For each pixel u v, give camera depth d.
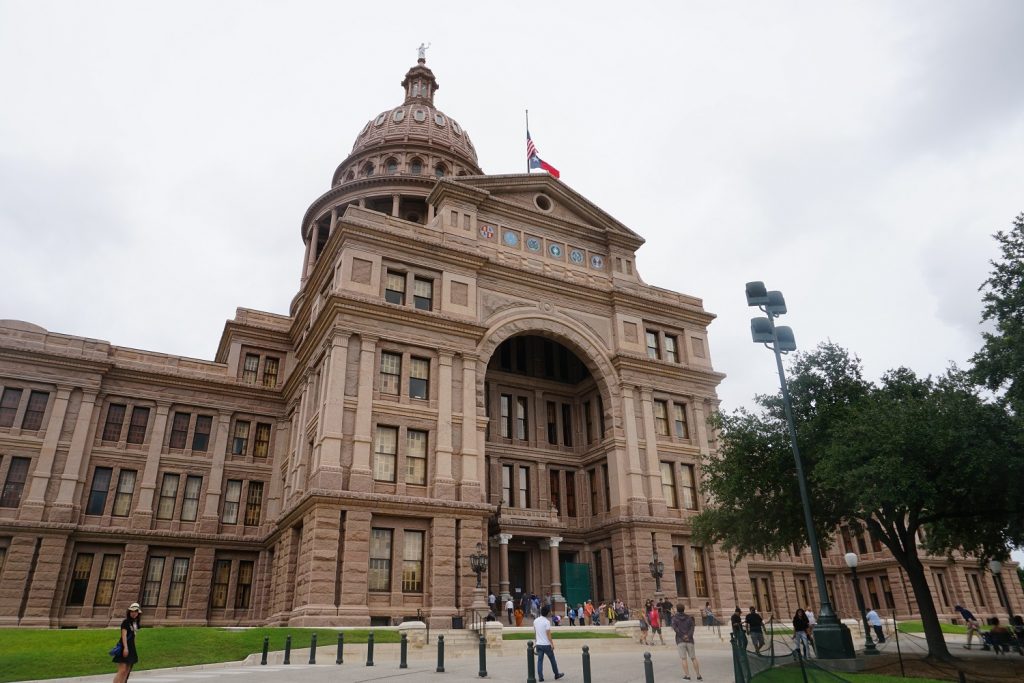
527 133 56.81
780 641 22.08
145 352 49.62
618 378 48.00
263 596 46.78
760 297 24.98
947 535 29.64
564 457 50.12
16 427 43.16
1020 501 23.53
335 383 37.28
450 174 75.81
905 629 51.16
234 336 52.69
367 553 34.72
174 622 44.22
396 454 37.94
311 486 36.59
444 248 43.41
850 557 29.11
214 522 47.28
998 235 25.97
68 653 25.47
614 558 44.53
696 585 44.94
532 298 46.97
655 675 20.70
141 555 44.78
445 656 27.45
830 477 24.64
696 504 47.22
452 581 36.22
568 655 27.88
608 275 51.44
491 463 47.41
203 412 49.91
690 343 52.56
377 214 42.75
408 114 79.94
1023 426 21.78
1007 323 24.44
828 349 30.56
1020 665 24.16
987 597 69.44
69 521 42.84
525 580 45.88
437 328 41.50
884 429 23.47
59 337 46.75
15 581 40.28
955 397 23.70
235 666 24.42
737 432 30.19
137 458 46.88
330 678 19.47
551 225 50.00
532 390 51.41
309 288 47.12
